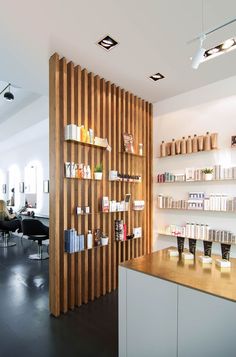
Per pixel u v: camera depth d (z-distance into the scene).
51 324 2.80
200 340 1.61
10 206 9.56
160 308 1.84
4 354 2.27
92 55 3.16
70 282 3.21
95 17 2.45
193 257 2.35
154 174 4.80
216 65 3.44
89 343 2.44
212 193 4.00
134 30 2.66
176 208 4.29
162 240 4.62
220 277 1.85
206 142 3.97
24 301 3.41
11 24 2.54
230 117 3.83
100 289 3.67
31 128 6.50
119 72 3.64
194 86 4.16
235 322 1.45
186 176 4.17
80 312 3.11
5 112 6.93
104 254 3.72
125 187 4.18
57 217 3.03
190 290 1.67
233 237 3.62
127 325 2.06
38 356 2.25
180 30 2.66
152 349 1.88
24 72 3.55
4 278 4.35
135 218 4.39
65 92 3.19
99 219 3.66
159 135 4.75
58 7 2.31
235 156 3.77
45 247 6.68
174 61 3.32
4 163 10.60
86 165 3.44
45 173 7.53
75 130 3.14
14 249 6.54
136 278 2.01
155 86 4.13
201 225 3.99
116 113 4.07
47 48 2.98
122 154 4.14
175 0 2.24
